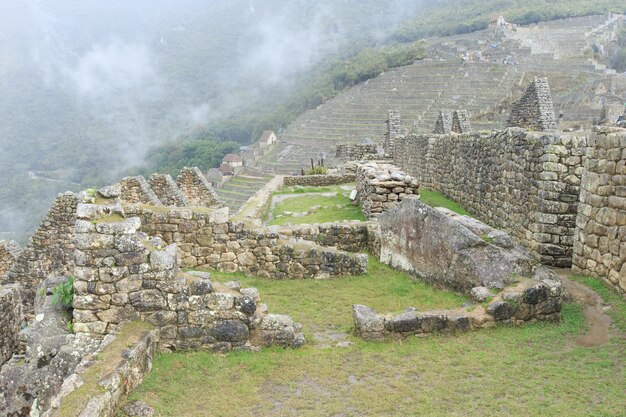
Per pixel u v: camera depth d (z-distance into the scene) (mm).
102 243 7000
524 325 7672
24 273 16750
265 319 7332
